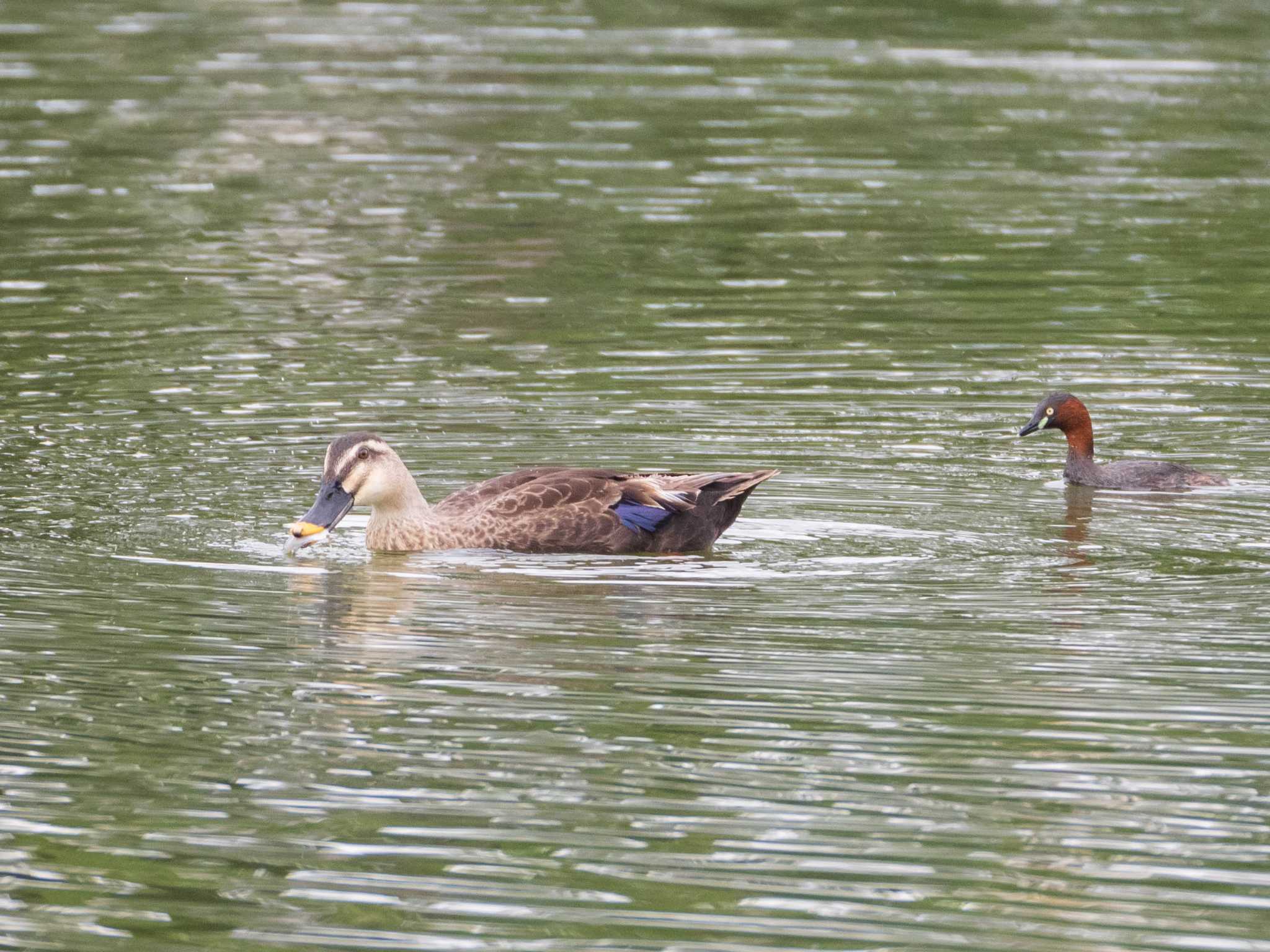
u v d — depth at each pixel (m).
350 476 15.41
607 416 19.45
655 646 12.93
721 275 25.17
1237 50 40.03
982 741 11.20
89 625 13.36
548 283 24.84
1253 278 25.06
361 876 9.62
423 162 31.25
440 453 18.22
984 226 27.61
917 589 14.32
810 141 32.62
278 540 15.70
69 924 9.17
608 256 26.08
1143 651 12.76
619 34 41.59
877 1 44.78
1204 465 18.23
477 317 23.28
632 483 15.80
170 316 23.17
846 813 10.27
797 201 28.98
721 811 10.31
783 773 10.77
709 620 13.55
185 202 28.77
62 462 17.75
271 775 10.80
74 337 22.23
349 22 43.03
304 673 12.43
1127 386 20.81
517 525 15.62
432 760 11.01
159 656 12.74
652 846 9.91
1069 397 17.66
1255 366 21.53
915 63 38.81
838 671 12.39
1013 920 9.15
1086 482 17.64
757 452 18.33
